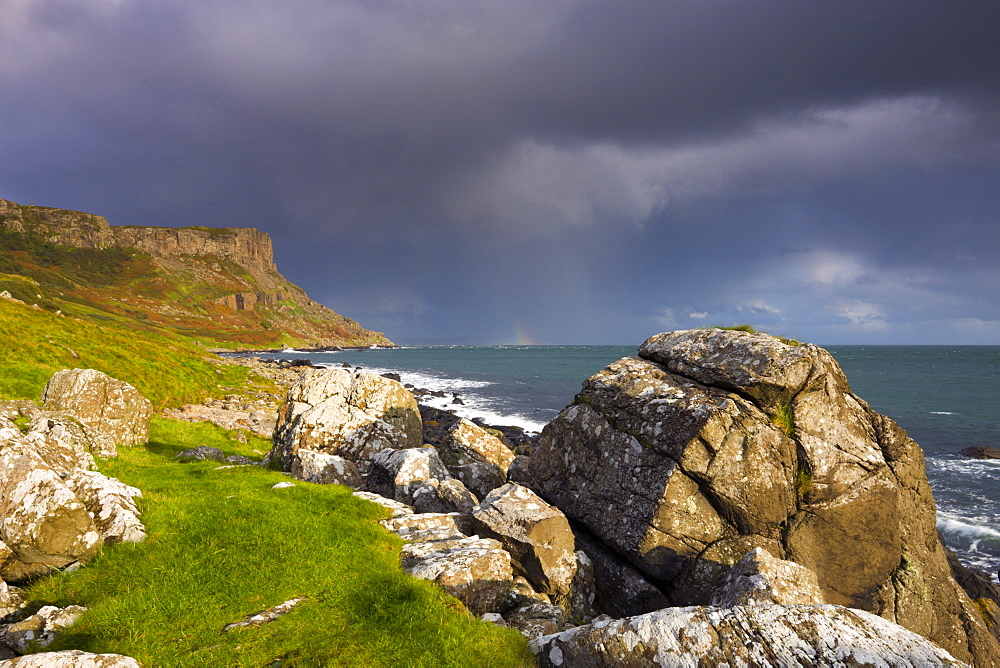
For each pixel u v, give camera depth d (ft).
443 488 50.57
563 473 48.26
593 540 45.29
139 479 46.96
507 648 25.13
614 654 22.26
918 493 42.50
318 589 28.78
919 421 178.81
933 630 41.57
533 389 293.64
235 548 32.14
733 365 43.47
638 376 47.80
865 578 40.22
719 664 20.24
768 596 27.12
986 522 87.04
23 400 59.82
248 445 96.02
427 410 187.83
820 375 40.96
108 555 29.99
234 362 305.32
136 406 67.62
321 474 58.44
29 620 23.91
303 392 74.23
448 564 32.35
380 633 24.91
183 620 25.13
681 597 39.19
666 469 40.24
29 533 27.25
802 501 39.78
